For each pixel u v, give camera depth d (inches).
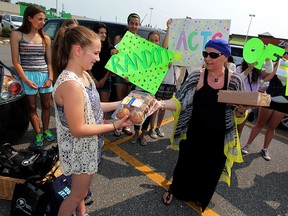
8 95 94.7
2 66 98.4
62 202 60.9
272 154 139.8
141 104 58.8
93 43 47.8
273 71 116.6
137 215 80.3
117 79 137.3
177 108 75.4
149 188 94.8
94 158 55.7
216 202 92.4
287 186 108.7
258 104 55.2
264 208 92.4
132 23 123.3
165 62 84.0
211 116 72.6
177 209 85.2
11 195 76.0
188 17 92.7
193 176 81.8
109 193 89.1
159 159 117.4
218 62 65.9
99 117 56.4
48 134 119.3
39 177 70.4
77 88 46.5
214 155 77.8
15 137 101.7
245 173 115.7
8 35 597.9
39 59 104.9
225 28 86.1
